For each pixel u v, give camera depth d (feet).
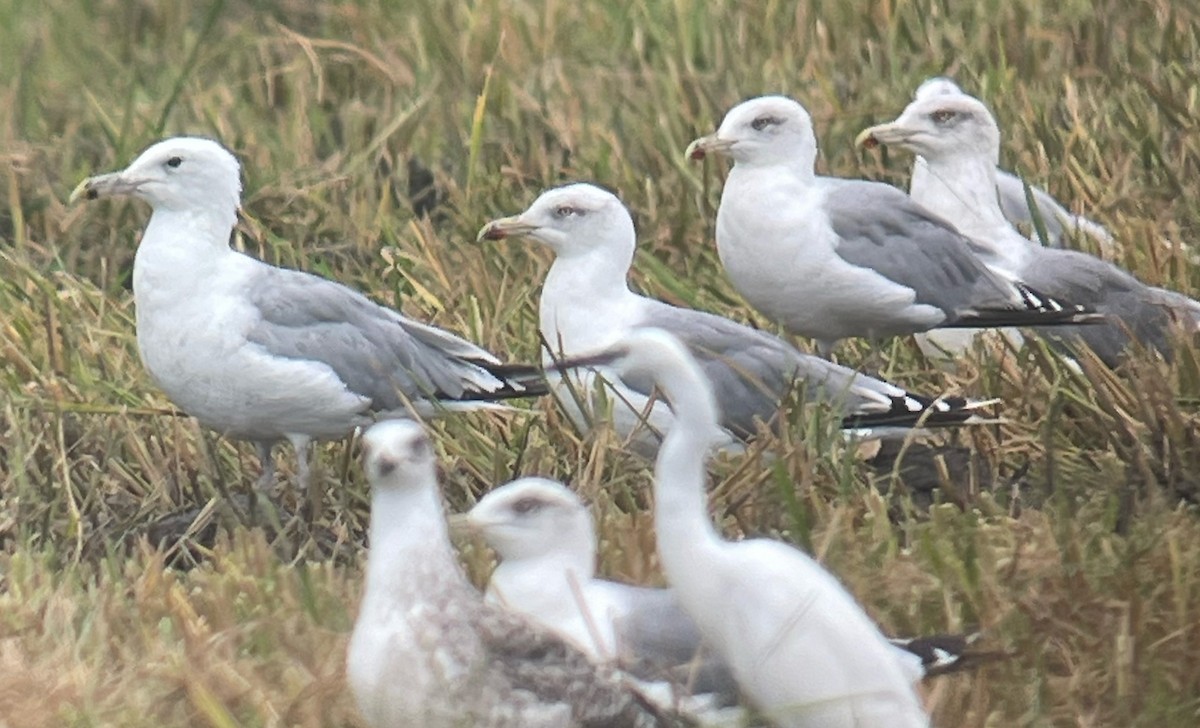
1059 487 40.29
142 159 41.11
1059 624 34.22
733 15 67.72
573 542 32.01
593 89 63.72
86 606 36.35
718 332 42.88
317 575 37.55
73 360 47.44
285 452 44.98
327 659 33.58
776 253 45.44
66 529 41.47
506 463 42.37
